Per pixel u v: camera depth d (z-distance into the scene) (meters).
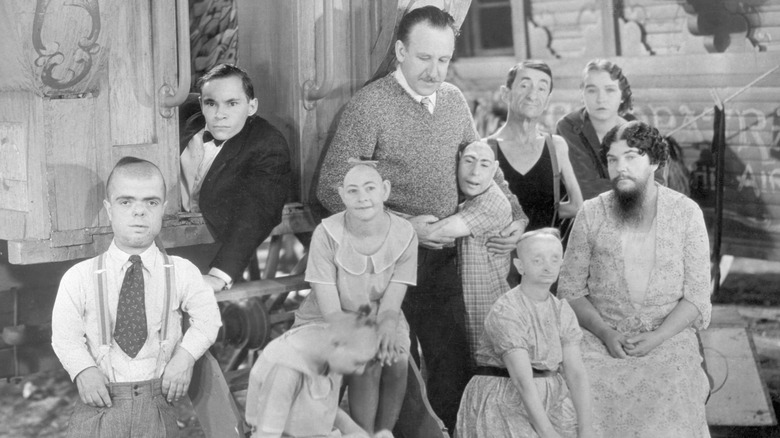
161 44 3.84
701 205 6.69
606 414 3.69
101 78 3.67
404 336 3.66
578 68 7.86
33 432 4.61
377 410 3.62
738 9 6.77
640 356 3.77
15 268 4.21
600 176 5.09
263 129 4.04
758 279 6.95
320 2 4.33
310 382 3.30
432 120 3.98
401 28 3.90
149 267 3.40
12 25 3.39
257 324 4.50
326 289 3.65
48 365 4.36
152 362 3.38
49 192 3.57
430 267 4.07
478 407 3.67
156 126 3.88
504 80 8.57
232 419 3.48
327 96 4.41
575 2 7.83
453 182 4.07
